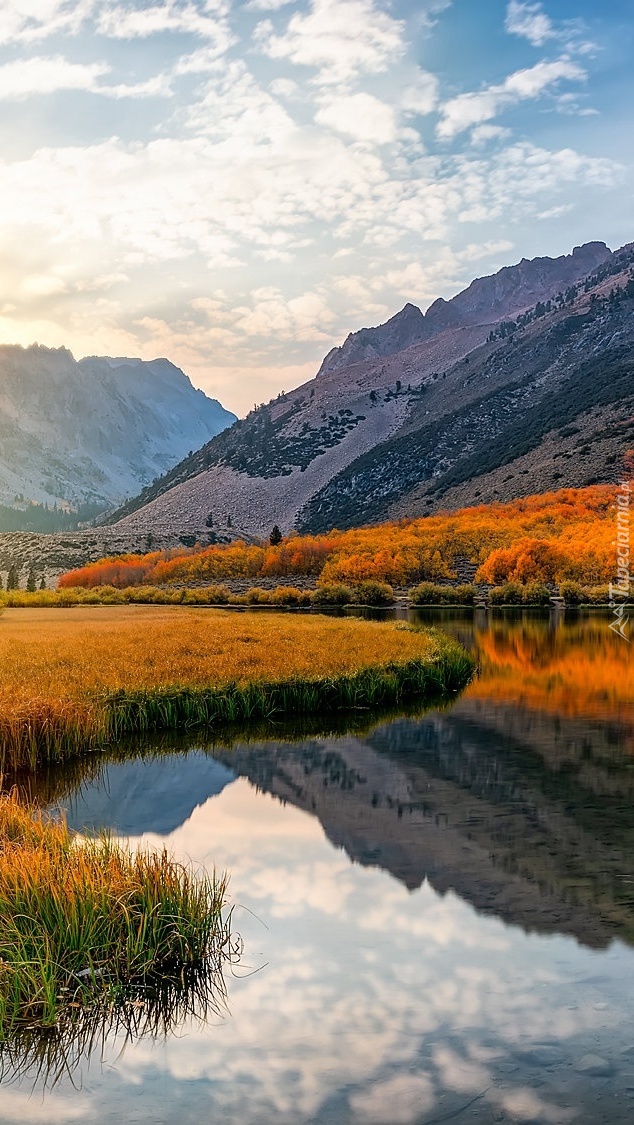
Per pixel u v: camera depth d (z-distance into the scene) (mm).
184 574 130875
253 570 127812
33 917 8281
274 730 22609
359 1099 6539
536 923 9758
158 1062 7152
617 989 8180
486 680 31375
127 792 16359
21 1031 7453
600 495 126438
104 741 20828
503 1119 6266
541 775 17219
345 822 14031
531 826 13664
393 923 9820
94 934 8234
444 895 10664
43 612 70000
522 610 76750
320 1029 7520
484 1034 7344
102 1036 7566
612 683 30500
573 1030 7469
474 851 12414
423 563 106562
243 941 9312
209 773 17844
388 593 87438
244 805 15234
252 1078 6762
